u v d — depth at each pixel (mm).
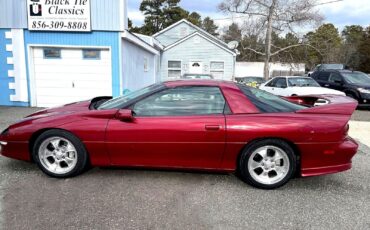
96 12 9375
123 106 3729
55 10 9250
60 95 9914
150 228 2770
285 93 10883
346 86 12023
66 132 3674
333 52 34562
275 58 28719
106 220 2877
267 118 3531
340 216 3066
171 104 3689
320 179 3994
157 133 3561
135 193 3438
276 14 25688
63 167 3814
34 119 3857
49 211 3008
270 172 3641
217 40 24297
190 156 3631
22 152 3812
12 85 9672
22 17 9273
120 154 3684
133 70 11688
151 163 3701
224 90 3705
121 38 9625
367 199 3453
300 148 3492
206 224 2859
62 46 9539
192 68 23344
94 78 9867
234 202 3297
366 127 7961
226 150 3568
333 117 3582
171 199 3320
